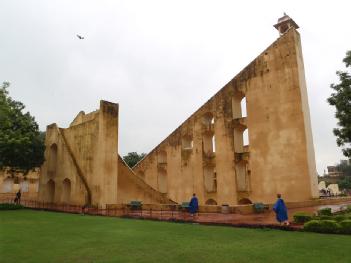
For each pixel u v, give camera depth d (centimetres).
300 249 892
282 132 2605
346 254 820
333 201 2539
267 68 2784
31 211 2292
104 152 2497
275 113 2670
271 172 2619
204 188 3130
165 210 2159
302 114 2523
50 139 3073
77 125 2862
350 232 1109
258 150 2723
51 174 3002
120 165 2806
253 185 2720
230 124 2972
